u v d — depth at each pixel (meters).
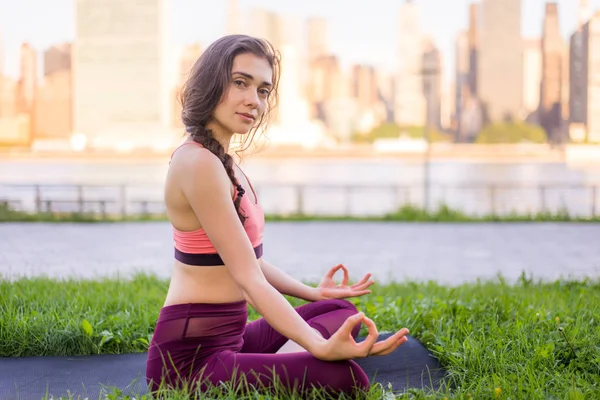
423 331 4.06
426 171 19.16
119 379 3.35
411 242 12.59
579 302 4.90
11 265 9.03
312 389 2.62
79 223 15.85
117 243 11.87
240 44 2.69
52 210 17.34
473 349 3.38
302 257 10.51
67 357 3.75
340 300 3.12
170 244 11.74
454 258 10.43
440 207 17.84
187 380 2.74
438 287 6.22
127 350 3.89
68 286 5.60
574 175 69.00
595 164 76.00
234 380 2.64
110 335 3.91
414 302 4.79
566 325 3.84
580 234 13.89
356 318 2.51
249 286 2.58
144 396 2.75
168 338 2.75
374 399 2.72
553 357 3.33
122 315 4.33
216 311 2.75
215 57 2.69
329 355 2.54
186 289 2.75
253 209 2.81
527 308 4.36
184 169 2.62
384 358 3.62
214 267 2.72
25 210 16.98
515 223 16.50
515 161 115.44
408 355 3.67
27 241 12.10
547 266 9.55
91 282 6.01
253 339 3.03
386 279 8.18
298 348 2.88
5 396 3.09
